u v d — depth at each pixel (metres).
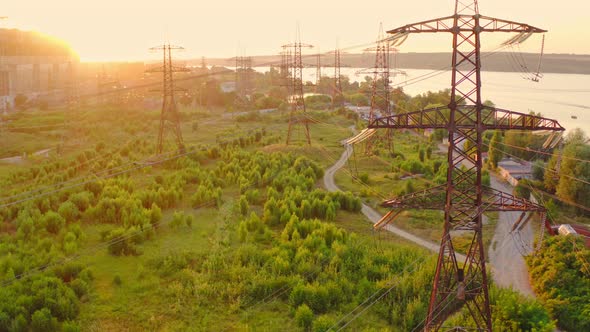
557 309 36.97
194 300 38.19
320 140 108.62
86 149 92.31
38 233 49.88
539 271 42.84
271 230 53.62
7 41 155.62
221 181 70.75
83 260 44.38
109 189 61.72
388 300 38.16
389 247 48.75
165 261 43.38
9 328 32.69
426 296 38.16
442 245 27.92
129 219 52.53
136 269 43.25
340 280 40.38
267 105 173.50
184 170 73.94
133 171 74.81
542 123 28.02
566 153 65.25
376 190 70.00
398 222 58.31
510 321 33.38
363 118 141.62
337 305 38.06
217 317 36.22
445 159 88.25
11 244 44.94
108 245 46.16
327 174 81.31
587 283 39.41
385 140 106.50
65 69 190.75
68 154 88.81
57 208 56.81
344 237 49.47
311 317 35.12
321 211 58.47
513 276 44.25
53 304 34.62
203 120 139.50
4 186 65.56
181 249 47.72
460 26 26.78
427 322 28.48
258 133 108.94
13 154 90.81
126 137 107.00
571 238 45.41
